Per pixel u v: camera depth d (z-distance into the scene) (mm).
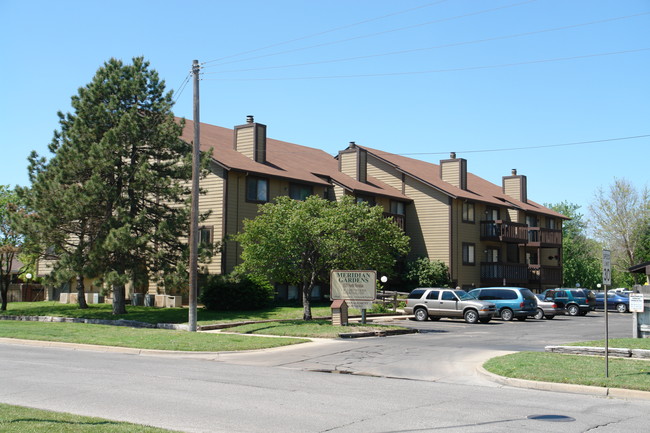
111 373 14125
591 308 42000
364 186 43344
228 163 34125
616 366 14828
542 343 21672
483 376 14391
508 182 56688
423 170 50250
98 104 28984
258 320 27641
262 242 26047
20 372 14094
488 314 31750
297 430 8719
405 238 28094
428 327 28703
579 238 80438
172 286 28125
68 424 8234
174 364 16188
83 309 32062
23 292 41562
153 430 8070
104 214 28641
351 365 16234
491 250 49844
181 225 28500
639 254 64438
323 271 28484
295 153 45531
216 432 8562
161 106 29219
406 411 10141
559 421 9570
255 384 12828
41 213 27656
